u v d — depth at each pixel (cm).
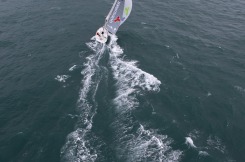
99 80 7206
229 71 7950
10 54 8094
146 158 5506
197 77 7625
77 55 8050
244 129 6328
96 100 6675
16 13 10062
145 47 8556
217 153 5747
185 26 9850
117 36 8906
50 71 7488
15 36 8850
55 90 6931
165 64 7956
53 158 5478
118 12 8519
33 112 6400
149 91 7012
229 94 7206
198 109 6700
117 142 5772
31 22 9569
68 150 5600
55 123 6156
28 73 7425
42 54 8100
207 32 9631
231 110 6762
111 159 5453
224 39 9338
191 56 8381
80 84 7081
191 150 5744
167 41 8938
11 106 6525
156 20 10044
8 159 5450
